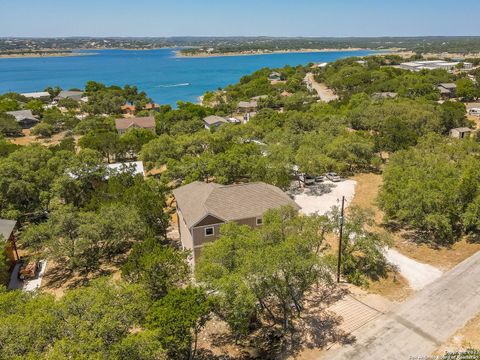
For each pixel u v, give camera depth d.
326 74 171.00
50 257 30.78
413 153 47.41
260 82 153.38
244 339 23.73
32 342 14.87
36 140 88.75
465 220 32.50
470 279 28.27
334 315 25.16
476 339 22.17
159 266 24.92
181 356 21.47
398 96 102.12
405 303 26.02
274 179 44.16
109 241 32.69
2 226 33.72
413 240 35.19
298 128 71.81
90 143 63.53
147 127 88.94
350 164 57.56
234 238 24.38
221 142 55.59
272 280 20.92
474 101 114.44
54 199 40.88
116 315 16.14
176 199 36.81
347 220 29.98
